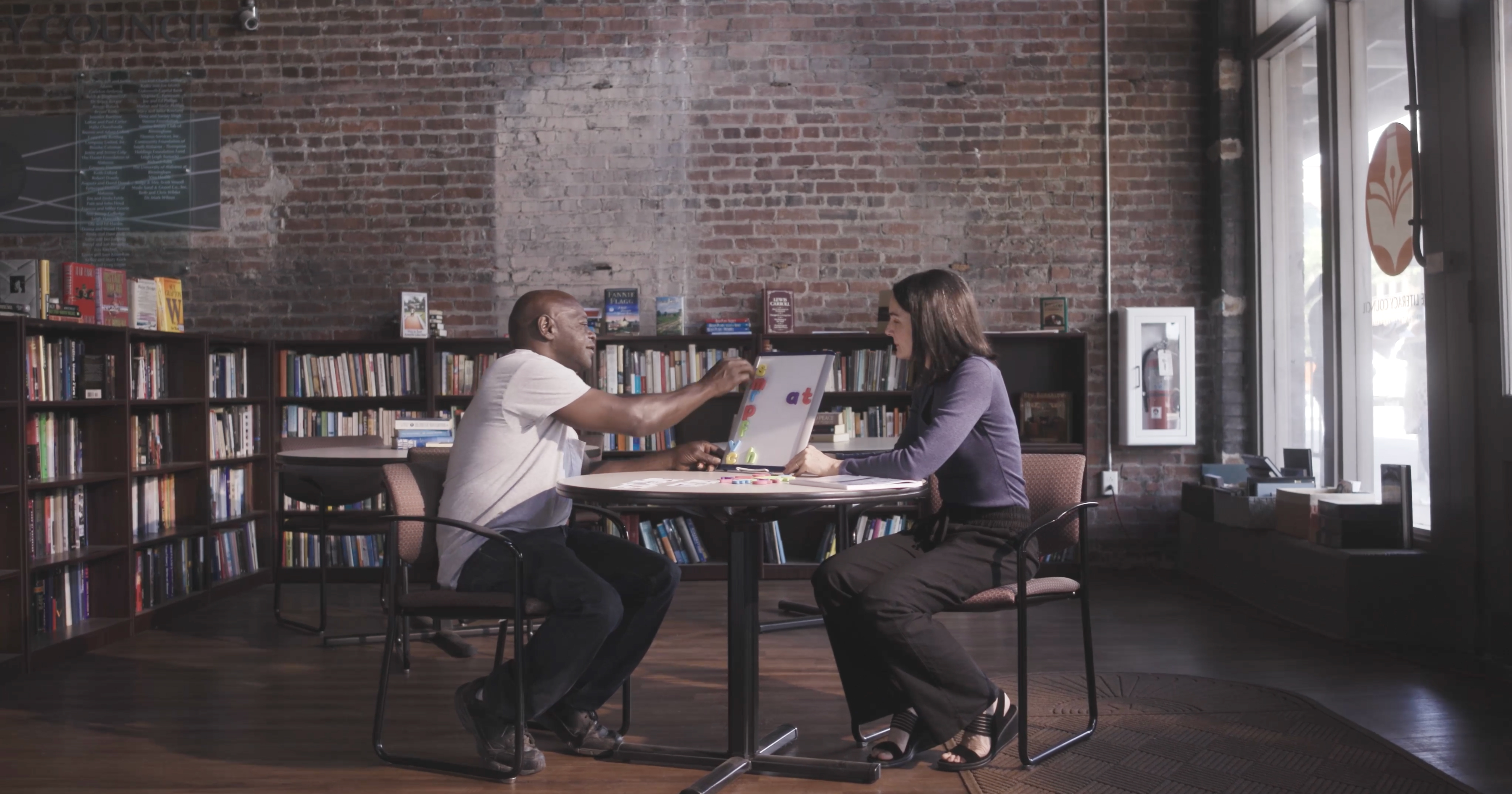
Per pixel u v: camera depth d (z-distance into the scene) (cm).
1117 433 574
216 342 525
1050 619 435
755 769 253
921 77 579
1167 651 376
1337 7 465
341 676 354
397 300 580
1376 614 385
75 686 342
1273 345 538
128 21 583
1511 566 347
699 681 345
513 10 583
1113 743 270
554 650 238
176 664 372
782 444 250
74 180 582
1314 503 422
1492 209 353
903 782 245
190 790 242
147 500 466
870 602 235
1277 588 442
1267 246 542
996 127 578
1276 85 533
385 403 574
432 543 289
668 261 580
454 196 581
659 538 546
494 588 247
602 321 564
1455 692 320
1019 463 262
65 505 410
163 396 491
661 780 248
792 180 580
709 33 582
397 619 272
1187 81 577
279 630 432
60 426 410
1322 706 302
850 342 568
